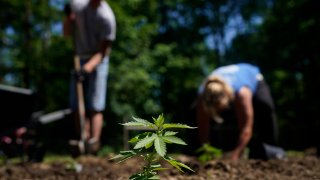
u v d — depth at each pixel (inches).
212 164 119.1
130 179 56.9
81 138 189.6
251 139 176.9
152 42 884.6
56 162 167.6
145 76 580.1
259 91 171.6
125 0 656.4
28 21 748.6
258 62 1087.6
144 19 655.1
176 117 841.5
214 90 145.9
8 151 198.4
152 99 658.2
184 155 170.7
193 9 1042.7
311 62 850.8
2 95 186.2
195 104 169.8
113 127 554.6
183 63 773.9
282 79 924.6
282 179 109.0
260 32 1032.8
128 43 613.0
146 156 57.5
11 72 774.5
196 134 166.6
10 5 729.0
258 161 129.8
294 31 845.2
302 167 128.8
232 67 165.6
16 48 758.5
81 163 157.5
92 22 201.5
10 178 127.6
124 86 567.5
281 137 727.1
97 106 199.8
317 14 803.4
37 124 207.0
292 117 844.0
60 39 668.1
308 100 838.5
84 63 206.1
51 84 722.2
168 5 952.9
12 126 195.6
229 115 171.3
